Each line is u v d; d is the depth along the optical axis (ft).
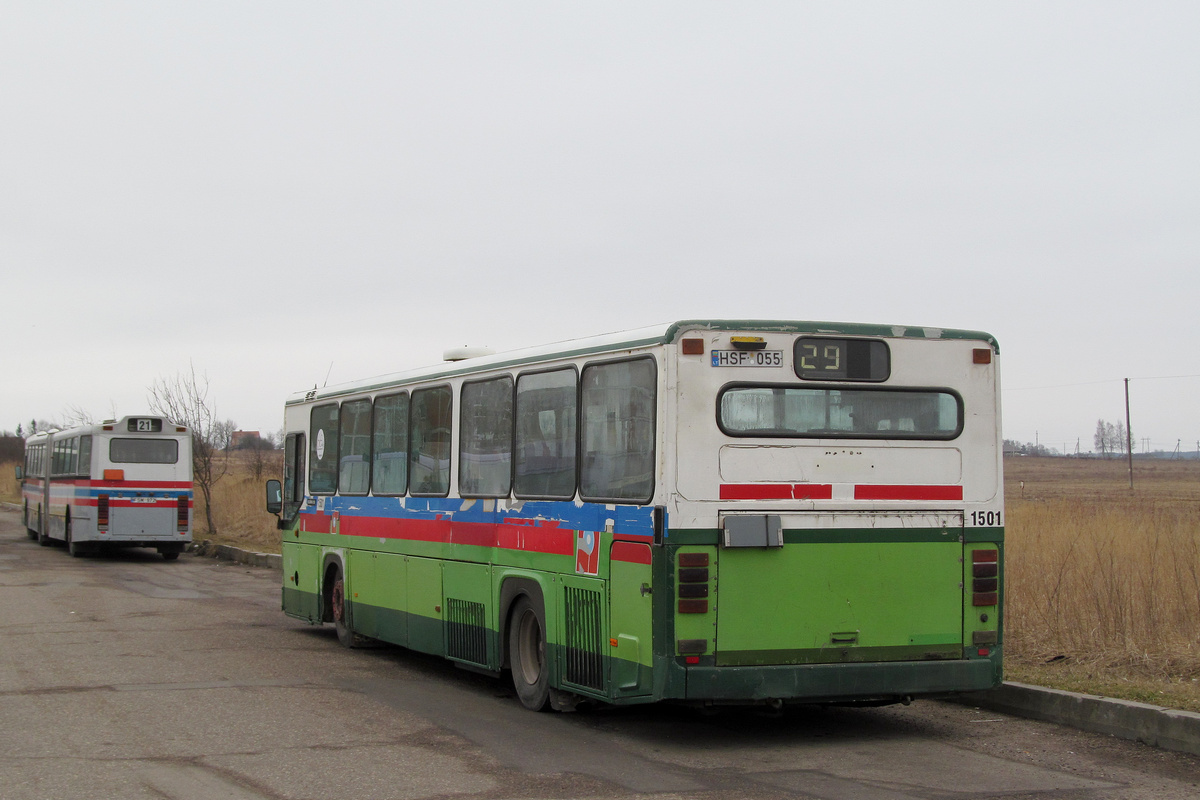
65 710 29.60
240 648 41.70
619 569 26.18
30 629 46.26
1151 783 22.76
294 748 25.54
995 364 27.40
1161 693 28.02
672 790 22.09
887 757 25.20
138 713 29.32
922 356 26.76
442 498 35.14
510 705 31.37
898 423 26.50
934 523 26.48
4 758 24.29
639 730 28.12
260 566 80.89
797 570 25.40
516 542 30.81
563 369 29.07
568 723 28.86
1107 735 26.99
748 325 25.54
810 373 25.82
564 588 28.48
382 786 22.22
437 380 35.83
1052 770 23.93
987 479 27.04
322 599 44.29
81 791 21.65
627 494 26.17
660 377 25.17
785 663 25.21
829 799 21.47
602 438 27.27
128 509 85.25
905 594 26.14
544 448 29.81
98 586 65.72
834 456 25.86
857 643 25.71
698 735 27.58
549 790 22.02
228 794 21.52
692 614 24.61
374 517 39.99
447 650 34.53
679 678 24.45
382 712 30.07
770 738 27.30
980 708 30.63
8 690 32.45
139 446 86.17
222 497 114.73
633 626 25.55
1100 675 30.60
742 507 25.13
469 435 33.76
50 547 101.65
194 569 79.10
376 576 39.68
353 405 42.32
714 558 24.88
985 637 26.68
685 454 24.89
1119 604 33.94
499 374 32.17
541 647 29.96
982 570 26.78
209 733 27.04
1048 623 34.68
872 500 26.05
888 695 25.81
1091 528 49.08
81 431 88.28
